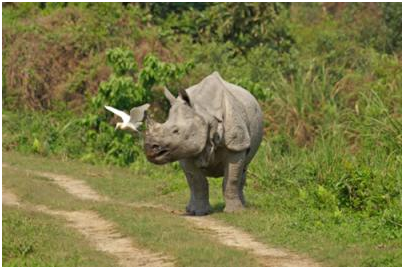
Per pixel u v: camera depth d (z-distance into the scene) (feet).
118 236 135.64
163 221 142.31
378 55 277.64
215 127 146.10
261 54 273.54
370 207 153.07
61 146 241.96
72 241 130.11
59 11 294.87
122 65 238.89
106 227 142.72
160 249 124.57
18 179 188.65
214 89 149.69
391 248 126.21
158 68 234.58
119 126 143.95
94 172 214.90
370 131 211.00
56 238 131.75
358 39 304.71
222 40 287.89
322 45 293.02
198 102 146.20
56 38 280.51
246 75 258.37
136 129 143.95
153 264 117.70
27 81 272.51
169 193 182.19
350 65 276.82
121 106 233.76
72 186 195.00
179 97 144.87
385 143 203.21
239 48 286.46
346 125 223.30
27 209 155.94
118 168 225.35
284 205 160.25
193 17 296.51
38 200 169.48
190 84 251.60
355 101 238.89
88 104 262.26
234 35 288.71
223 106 148.77
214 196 177.78
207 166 148.25
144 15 295.07
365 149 204.74
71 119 259.60
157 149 141.79
